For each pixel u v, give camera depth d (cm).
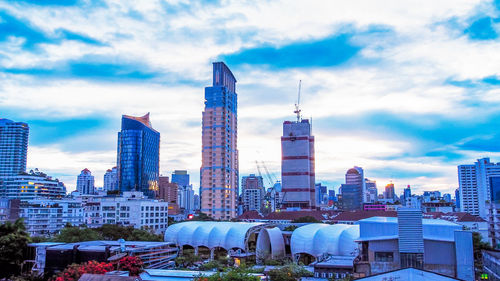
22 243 8450
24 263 8788
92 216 19600
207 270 9869
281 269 8194
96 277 5456
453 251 7494
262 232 14050
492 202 14838
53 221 19388
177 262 11050
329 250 12206
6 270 8138
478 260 10631
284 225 16450
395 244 7688
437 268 7512
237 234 14112
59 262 8550
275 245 13725
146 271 7450
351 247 11756
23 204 18950
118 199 19225
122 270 7369
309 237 12875
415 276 4738
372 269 7744
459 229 7612
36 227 18525
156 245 10306
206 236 14438
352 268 8431
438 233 7669
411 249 7356
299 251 12825
